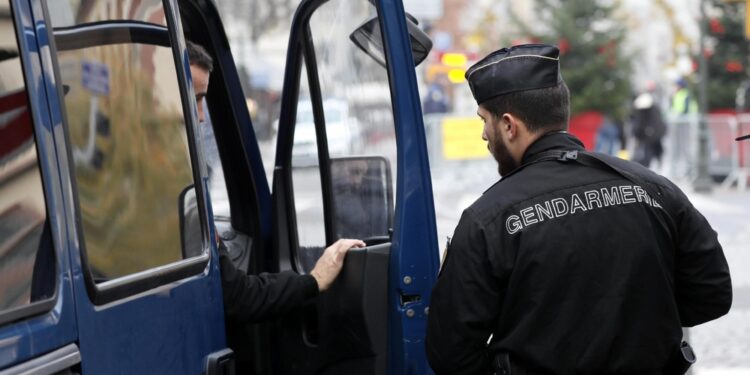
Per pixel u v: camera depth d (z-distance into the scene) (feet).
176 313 8.72
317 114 12.13
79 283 7.50
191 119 9.57
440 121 62.34
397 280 10.50
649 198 9.02
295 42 12.54
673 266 9.16
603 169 9.04
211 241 9.55
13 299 6.83
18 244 6.91
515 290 8.68
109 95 8.30
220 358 9.29
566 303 8.65
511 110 9.13
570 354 8.66
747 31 55.42
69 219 7.49
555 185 8.87
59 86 7.58
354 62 11.22
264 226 12.76
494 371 8.88
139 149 8.64
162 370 8.43
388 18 10.49
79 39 7.96
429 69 71.72
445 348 8.84
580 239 8.70
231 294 10.12
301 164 12.41
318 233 12.24
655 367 8.94
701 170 60.34
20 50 7.19
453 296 8.75
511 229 8.69
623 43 75.61
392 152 10.63
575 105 74.33
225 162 12.69
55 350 7.15
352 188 11.48
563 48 75.61
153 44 9.10
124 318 7.98
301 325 11.74
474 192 61.82
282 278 10.64
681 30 75.51
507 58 9.20
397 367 10.61
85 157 7.85
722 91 72.28
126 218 8.27
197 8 12.28
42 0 7.50
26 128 7.14
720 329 27.81
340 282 10.93
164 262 8.74
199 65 11.19
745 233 44.91
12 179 6.91
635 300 8.79
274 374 12.01
